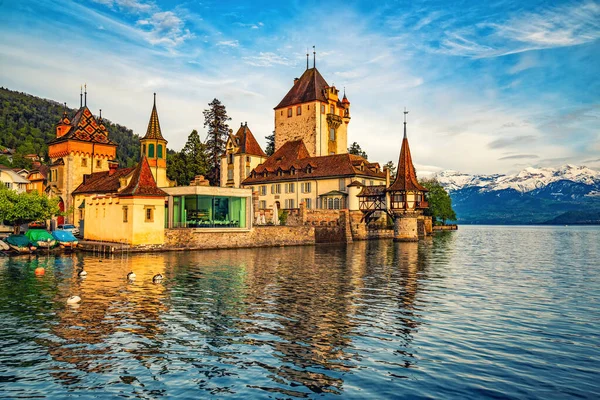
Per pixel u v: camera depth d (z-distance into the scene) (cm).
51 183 8225
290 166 9612
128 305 2345
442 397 1288
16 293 2639
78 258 4472
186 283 3039
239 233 6122
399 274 3641
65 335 1817
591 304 2519
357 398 1283
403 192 7856
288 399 1276
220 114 11425
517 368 1505
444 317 2172
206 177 11231
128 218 5122
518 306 2450
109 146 8325
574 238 11319
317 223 7581
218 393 1311
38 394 1295
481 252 6203
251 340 1772
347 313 2223
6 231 6781
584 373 1464
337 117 10988
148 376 1423
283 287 2930
